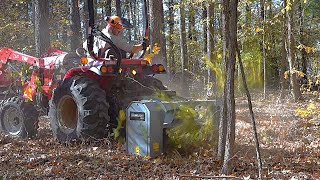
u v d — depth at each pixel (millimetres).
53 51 7371
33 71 6887
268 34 16062
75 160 4887
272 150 5488
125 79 5883
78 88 5633
